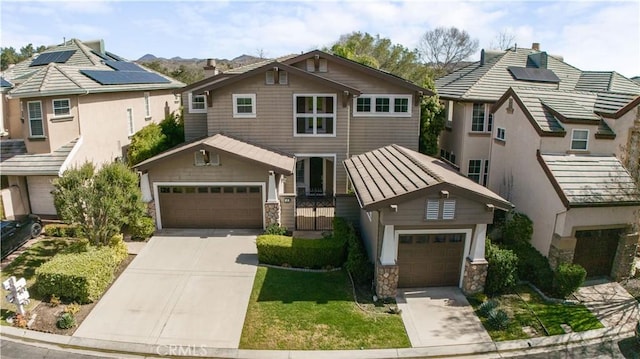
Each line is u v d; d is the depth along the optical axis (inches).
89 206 578.9
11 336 454.3
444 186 481.1
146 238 695.1
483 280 534.9
